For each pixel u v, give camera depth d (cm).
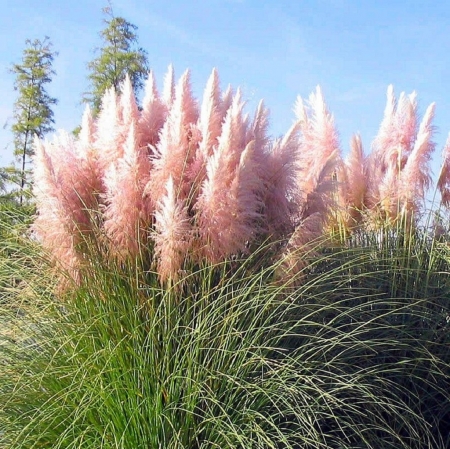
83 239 397
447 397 393
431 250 469
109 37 2170
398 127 542
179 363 343
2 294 403
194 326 363
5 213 436
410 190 494
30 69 2250
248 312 369
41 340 375
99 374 330
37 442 339
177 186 398
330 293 399
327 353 370
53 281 393
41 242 404
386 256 465
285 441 305
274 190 420
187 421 332
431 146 499
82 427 338
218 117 411
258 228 408
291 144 429
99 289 376
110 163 420
